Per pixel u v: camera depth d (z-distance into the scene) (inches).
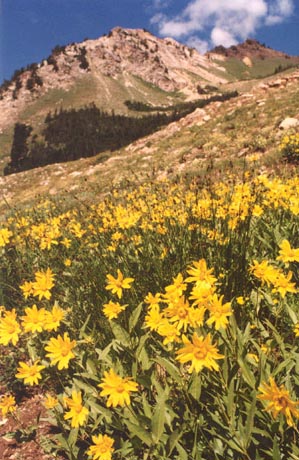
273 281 98.5
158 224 193.2
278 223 174.6
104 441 86.9
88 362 107.7
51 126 7760.8
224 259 144.1
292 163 474.6
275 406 65.4
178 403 97.7
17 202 956.6
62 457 107.0
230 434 81.0
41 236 211.5
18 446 115.3
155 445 88.4
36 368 98.3
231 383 80.4
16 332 100.7
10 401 114.1
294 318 105.6
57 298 165.2
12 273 195.5
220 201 194.9
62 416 110.0
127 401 77.1
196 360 71.6
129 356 111.0
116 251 174.4
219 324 80.3
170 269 150.9
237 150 703.1
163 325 90.4
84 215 276.8
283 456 78.2
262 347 99.6
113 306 104.4
